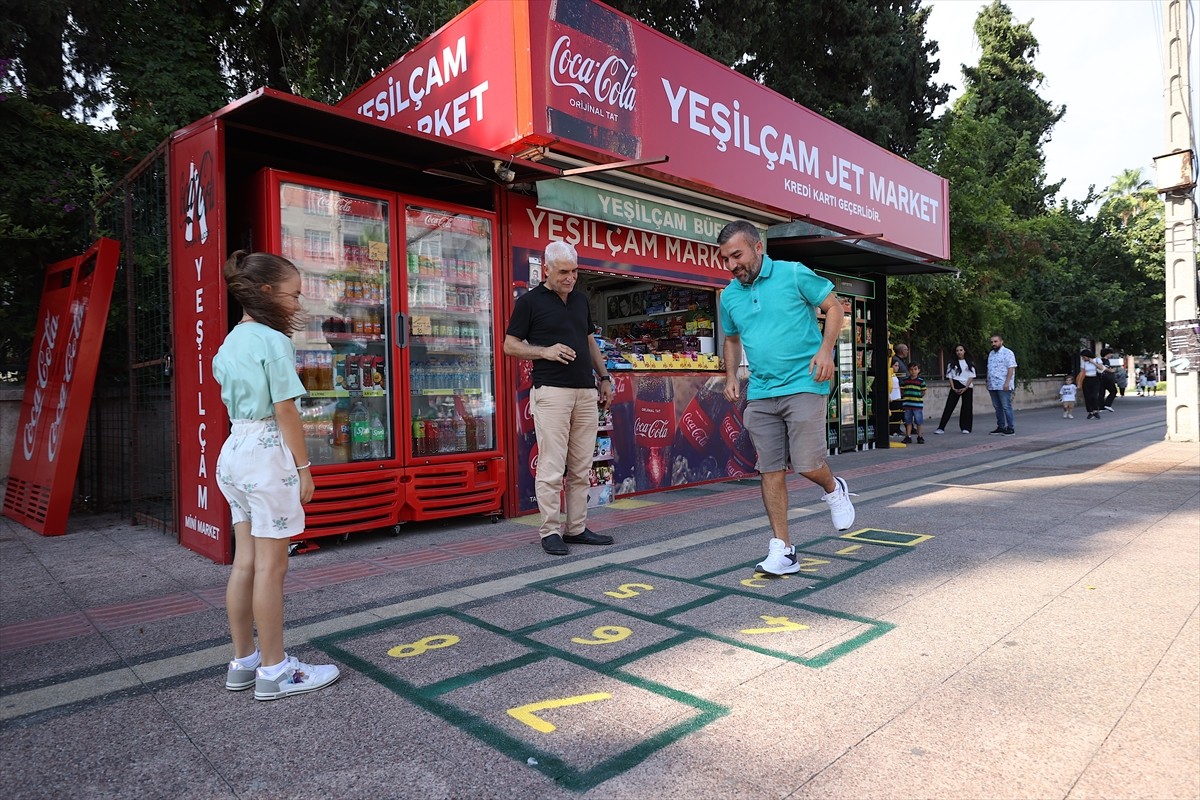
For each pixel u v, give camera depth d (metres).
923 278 15.62
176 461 4.93
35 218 6.57
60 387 5.75
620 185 6.00
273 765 2.00
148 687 2.57
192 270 4.58
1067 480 6.80
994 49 29.73
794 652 2.72
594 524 5.42
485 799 1.80
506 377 5.69
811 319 3.75
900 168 9.73
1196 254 9.76
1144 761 1.90
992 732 2.08
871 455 9.66
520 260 5.79
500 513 5.64
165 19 8.77
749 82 7.00
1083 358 17.73
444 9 10.38
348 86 10.21
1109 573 3.64
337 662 2.75
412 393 5.13
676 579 3.79
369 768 1.97
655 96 5.91
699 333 7.93
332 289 4.68
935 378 19.25
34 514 5.64
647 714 2.24
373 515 4.81
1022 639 2.79
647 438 6.84
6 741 2.18
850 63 19.94
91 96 8.52
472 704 2.35
